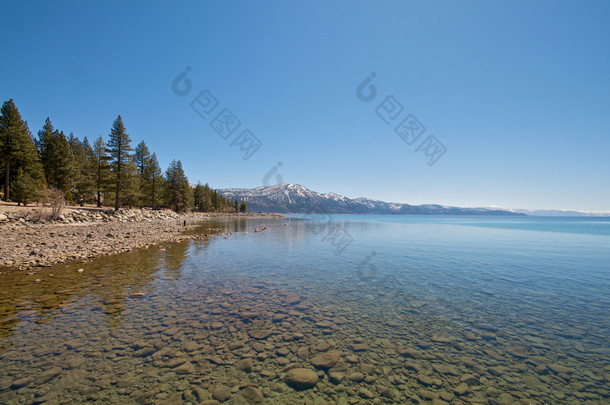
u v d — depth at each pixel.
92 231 28.52
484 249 24.19
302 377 5.06
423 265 16.25
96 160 63.59
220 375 5.07
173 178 83.19
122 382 4.74
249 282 11.84
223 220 80.19
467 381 5.09
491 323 7.75
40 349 5.76
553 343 6.61
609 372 5.43
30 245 18.05
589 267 16.05
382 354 6.01
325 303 9.30
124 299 9.12
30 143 47.41
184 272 13.24
